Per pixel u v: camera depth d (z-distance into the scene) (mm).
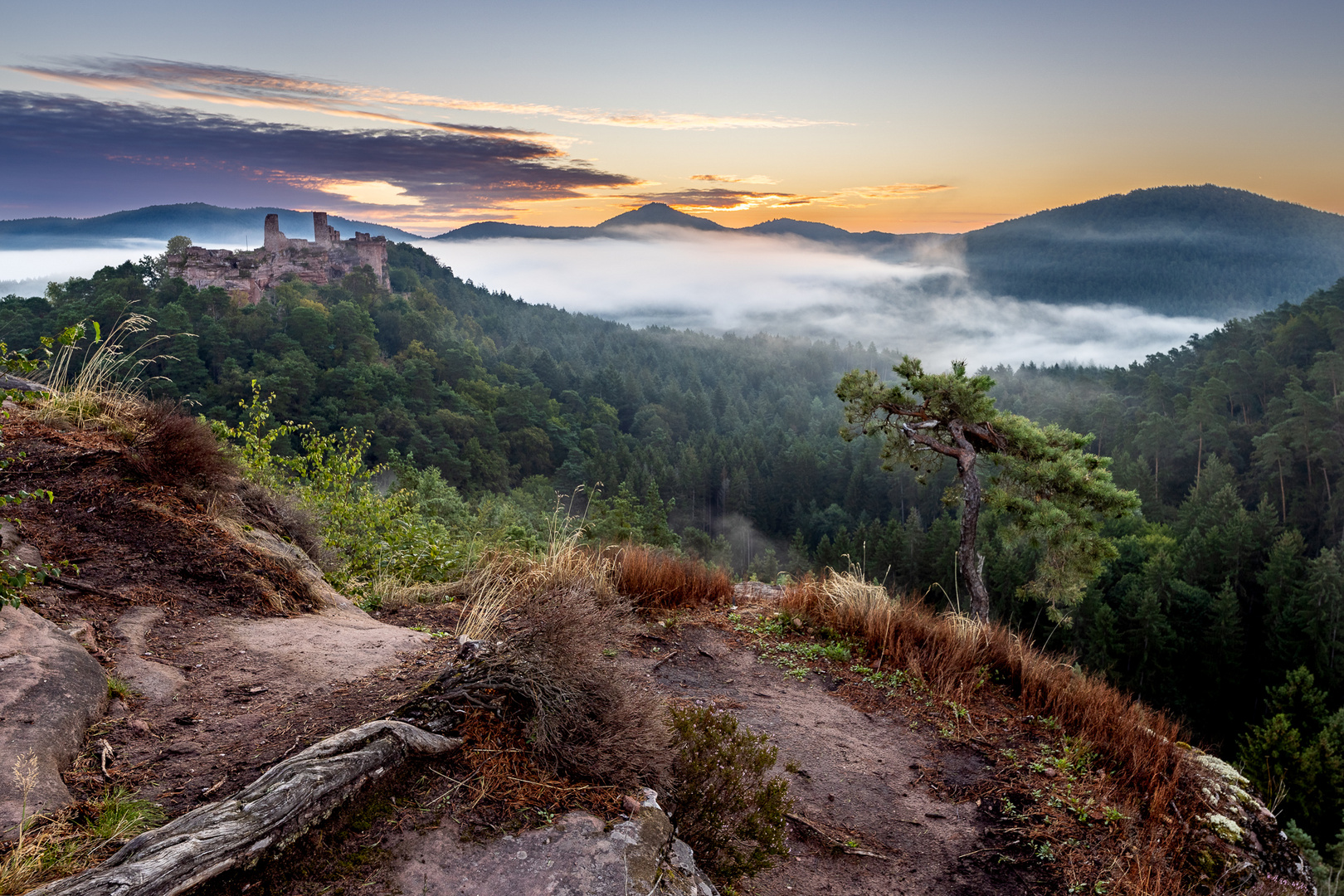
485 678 3090
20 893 1898
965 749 4746
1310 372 83312
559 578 6047
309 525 6008
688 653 5770
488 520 14773
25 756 2445
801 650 6008
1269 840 4086
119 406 5684
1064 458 14391
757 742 3445
